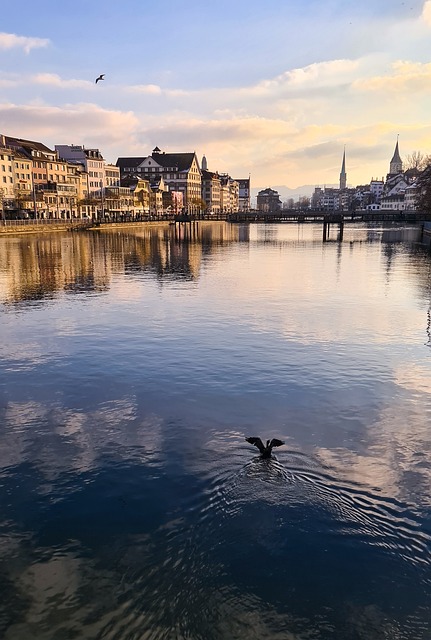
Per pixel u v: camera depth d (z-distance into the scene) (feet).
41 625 21.01
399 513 27.86
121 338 65.77
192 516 27.73
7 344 63.21
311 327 71.41
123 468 33.12
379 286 112.27
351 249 226.38
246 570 23.61
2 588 22.99
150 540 25.88
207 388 47.60
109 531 26.71
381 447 35.86
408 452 35.17
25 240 251.39
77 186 439.22
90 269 144.97
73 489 30.73
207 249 222.07
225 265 158.71
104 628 20.77
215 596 22.21
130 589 22.74
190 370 52.70
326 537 25.71
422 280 122.62
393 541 25.48
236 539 25.71
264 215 466.29
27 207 363.97
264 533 26.04
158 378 50.39
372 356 57.47
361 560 24.13
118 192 501.56
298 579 23.06
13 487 31.14
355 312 82.17
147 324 73.72
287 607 21.62
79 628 20.84
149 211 561.43
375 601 21.84
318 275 132.77
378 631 20.48
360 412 42.11
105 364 54.95
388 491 30.07
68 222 325.83
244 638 20.17
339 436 37.65
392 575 23.25
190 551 25.00
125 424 39.93
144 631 20.62
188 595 22.40
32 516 28.17
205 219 485.97
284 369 52.90
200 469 32.76
